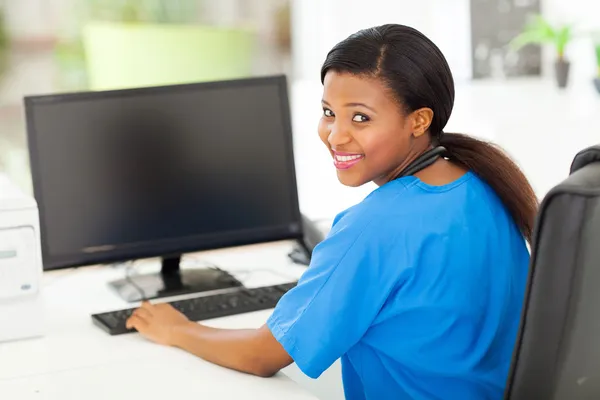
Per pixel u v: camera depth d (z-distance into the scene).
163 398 1.47
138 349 1.71
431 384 1.47
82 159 2.04
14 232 1.76
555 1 3.87
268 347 1.51
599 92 3.32
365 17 4.83
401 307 1.41
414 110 1.45
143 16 5.27
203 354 1.63
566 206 1.16
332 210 3.48
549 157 3.21
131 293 2.08
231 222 2.17
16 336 1.78
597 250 1.17
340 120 1.46
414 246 1.40
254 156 2.17
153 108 2.09
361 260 1.42
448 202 1.44
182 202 2.12
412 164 1.48
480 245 1.44
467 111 3.37
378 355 1.48
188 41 4.32
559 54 3.57
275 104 2.18
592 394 1.28
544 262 1.19
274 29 5.50
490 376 1.46
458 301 1.41
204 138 2.13
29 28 5.07
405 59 1.42
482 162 1.51
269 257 2.40
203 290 2.10
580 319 1.19
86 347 1.73
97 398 1.47
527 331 1.23
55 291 2.15
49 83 5.15
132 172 2.08
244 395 1.47
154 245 2.11
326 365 1.45
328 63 1.47
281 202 2.21
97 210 2.06
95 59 4.39
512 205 1.50
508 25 3.87
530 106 3.26
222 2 5.40
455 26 4.02
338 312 1.42
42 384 1.54
